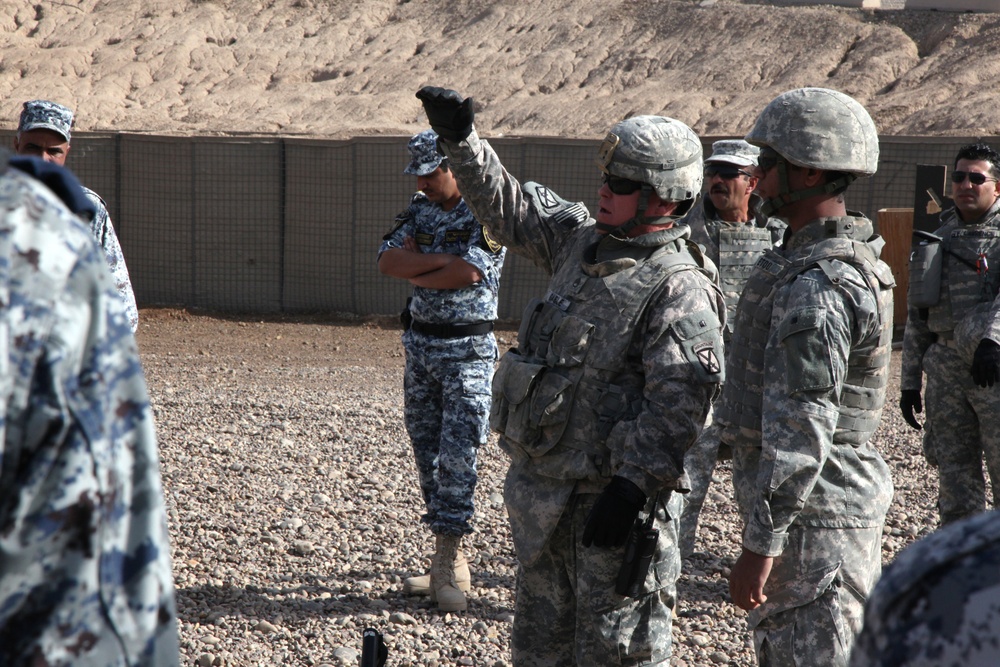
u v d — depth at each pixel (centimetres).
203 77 5697
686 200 412
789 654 390
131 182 2150
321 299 2128
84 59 5828
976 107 3975
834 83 4606
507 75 5325
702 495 599
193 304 2158
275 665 571
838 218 390
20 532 156
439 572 654
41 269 159
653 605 409
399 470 988
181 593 671
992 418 684
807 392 365
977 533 129
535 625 427
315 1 6269
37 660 156
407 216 671
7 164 166
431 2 6144
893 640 127
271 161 2109
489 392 655
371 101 5266
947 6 4931
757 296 404
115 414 166
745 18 5219
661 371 386
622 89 5091
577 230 439
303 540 777
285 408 1251
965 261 700
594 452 399
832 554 384
